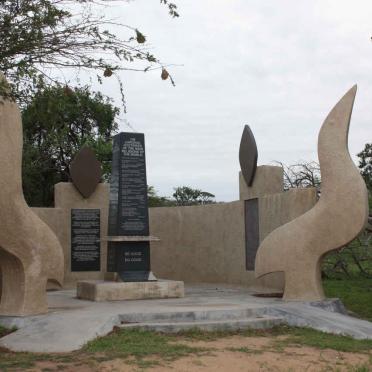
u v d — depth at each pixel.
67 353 7.32
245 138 14.57
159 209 17.52
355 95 10.95
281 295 12.40
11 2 6.56
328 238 10.88
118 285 11.63
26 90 6.77
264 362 6.87
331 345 7.87
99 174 16.41
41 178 25.33
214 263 15.95
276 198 13.18
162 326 8.68
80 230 16.12
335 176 10.87
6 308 9.21
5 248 8.83
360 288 15.84
